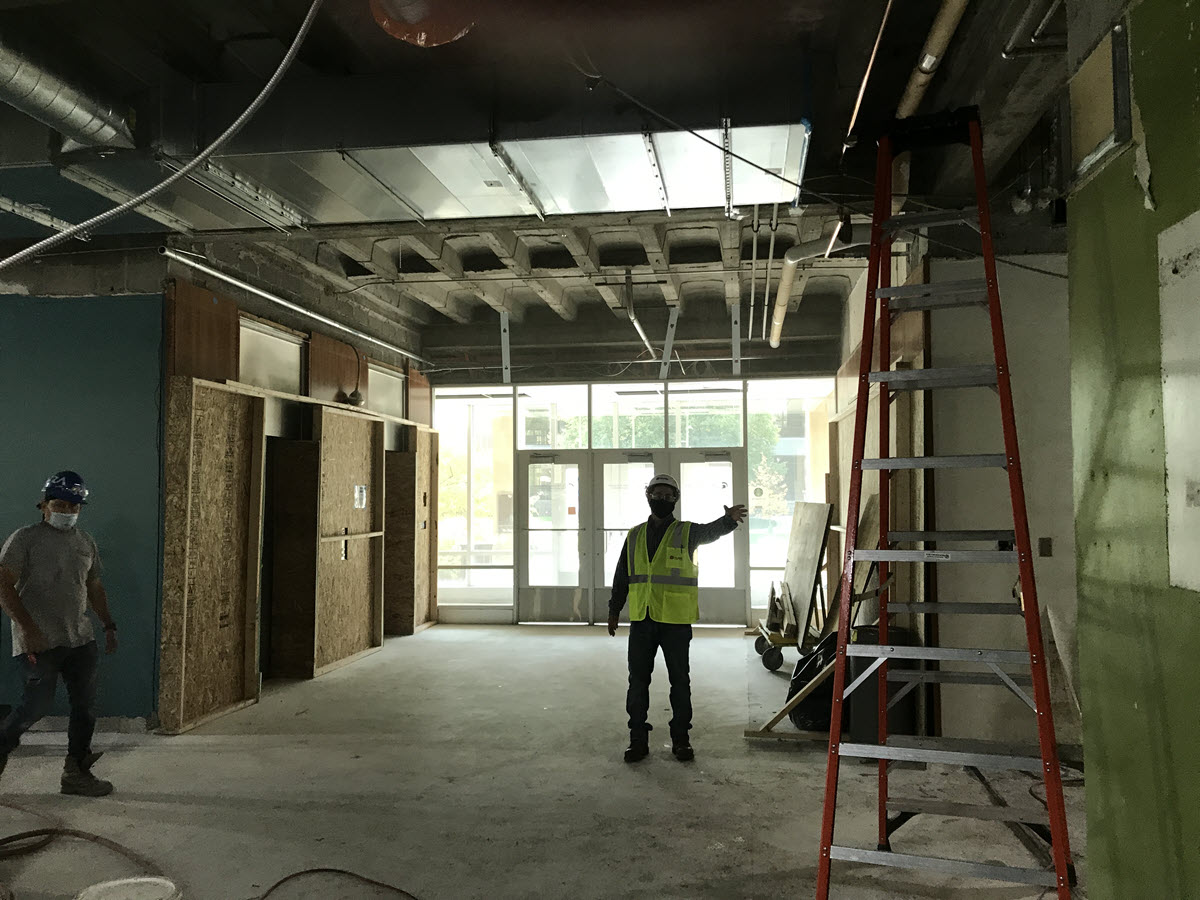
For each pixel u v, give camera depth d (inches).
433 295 342.3
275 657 278.1
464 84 153.7
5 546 161.2
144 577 216.1
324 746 199.5
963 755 102.0
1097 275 93.2
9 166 164.6
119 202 187.2
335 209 186.5
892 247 225.9
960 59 146.9
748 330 382.0
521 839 142.6
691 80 149.7
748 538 386.6
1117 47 85.9
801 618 280.7
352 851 138.3
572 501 400.2
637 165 163.9
